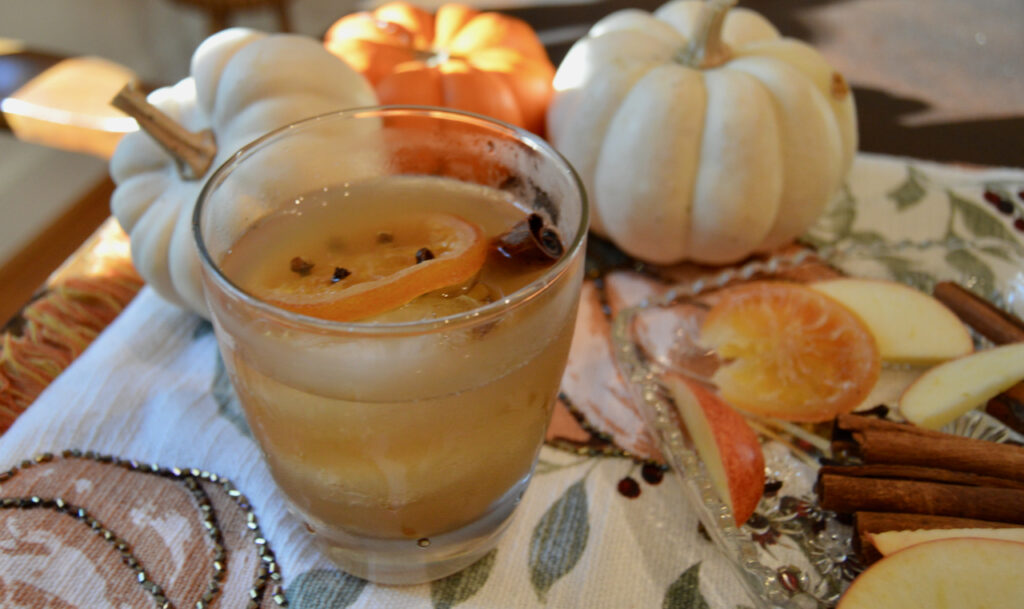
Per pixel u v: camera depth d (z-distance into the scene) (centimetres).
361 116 31
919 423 35
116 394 36
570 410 36
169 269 38
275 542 32
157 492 33
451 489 28
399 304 26
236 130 39
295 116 39
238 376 27
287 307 26
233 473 33
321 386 25
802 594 30
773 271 41
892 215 45
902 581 29
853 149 45
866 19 66
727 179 41
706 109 41
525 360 26
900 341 37
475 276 28
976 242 41
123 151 41
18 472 33
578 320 40
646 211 42
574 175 28
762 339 37
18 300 48
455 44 51
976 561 29
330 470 27
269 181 30
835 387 36
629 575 31
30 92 60
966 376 35
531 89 49
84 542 31
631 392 36
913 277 40
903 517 31
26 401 37
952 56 61
